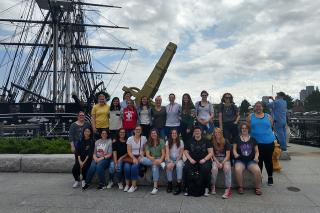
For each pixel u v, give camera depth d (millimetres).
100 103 9484
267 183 8055
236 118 9352
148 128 9492
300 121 15992
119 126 9398
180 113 9461
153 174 7625
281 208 6215
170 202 6738
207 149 7426
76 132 8727
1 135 17266
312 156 11500
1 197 7156
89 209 6305
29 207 6441
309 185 7840
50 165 9664
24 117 19656
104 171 7996
